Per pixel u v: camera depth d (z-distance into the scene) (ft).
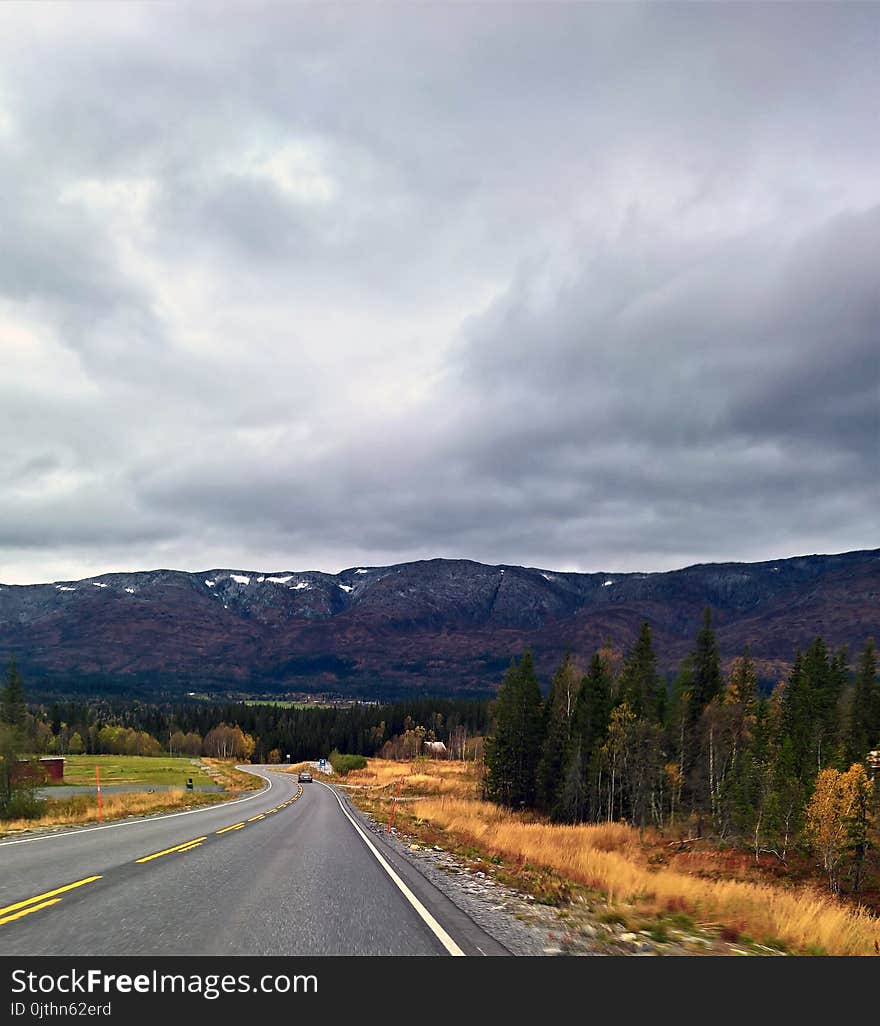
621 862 51.83
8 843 49.73
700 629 248.73
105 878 33.47
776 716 238.07
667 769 203.10
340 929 24.41
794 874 131.54
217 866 39.37
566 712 216.95
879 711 226.79
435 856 53.67
